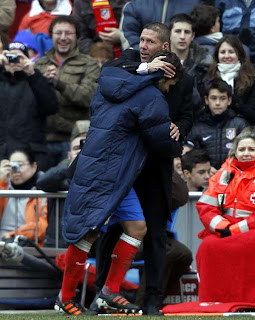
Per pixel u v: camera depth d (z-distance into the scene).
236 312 25.02
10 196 29.25
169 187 24.84
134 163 23.58
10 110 36.09
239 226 27.30
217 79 35.50
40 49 41.59
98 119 23.77
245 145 27.95
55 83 36.97
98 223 22.98
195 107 35.47
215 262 27.23
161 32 24.62
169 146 23.75
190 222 30.91
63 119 37.53
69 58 38.25
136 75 23.83
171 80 24.50
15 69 36.16
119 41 39.41
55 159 37.62
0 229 30.16
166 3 38.34
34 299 29.48
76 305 24.50
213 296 27.22
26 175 33.19
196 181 33.88
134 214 24.03
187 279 29.70
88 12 41.22
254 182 27.81
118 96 23.48
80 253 23.84
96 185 23.30
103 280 26.09
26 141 36.16
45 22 42.44
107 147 23.42
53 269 29.44
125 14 38.72
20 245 29.16
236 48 36.22
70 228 23.42
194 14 37.72
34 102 36.28
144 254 25.00
